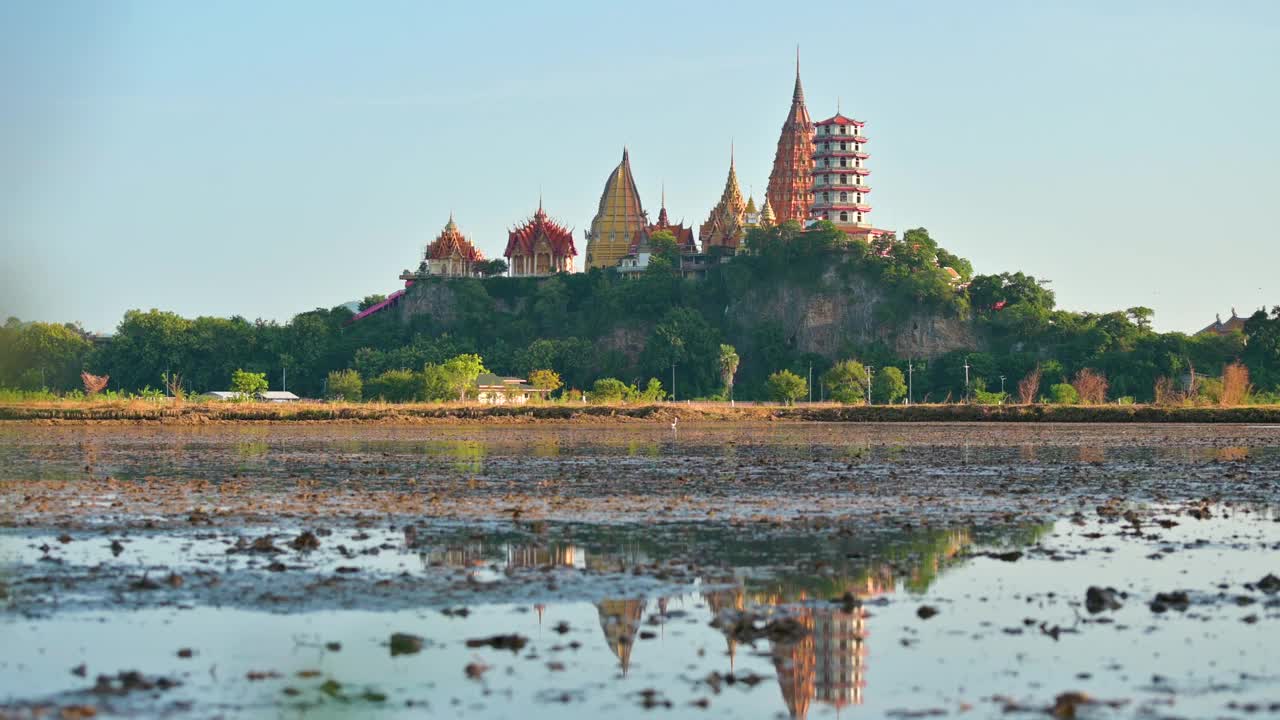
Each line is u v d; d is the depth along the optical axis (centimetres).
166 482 7462
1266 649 3272
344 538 5028
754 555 4628
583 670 3128
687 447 11762
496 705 2866
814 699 2914
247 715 2773
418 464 9156
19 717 2719
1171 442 12625
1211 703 2856
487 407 19550
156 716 2759
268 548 4675
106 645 3309
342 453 10562
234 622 3550
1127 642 3353
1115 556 4575
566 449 11381
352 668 3125
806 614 3684
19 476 7900
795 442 12825
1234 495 6669
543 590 3978
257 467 8788
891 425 18000
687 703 2888
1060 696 2880
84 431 14900
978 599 3869
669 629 3516
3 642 3325
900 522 5544
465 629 3500
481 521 5566
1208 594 3906
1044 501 6394
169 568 4300
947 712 2819
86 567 4316
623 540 4997
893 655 3253
